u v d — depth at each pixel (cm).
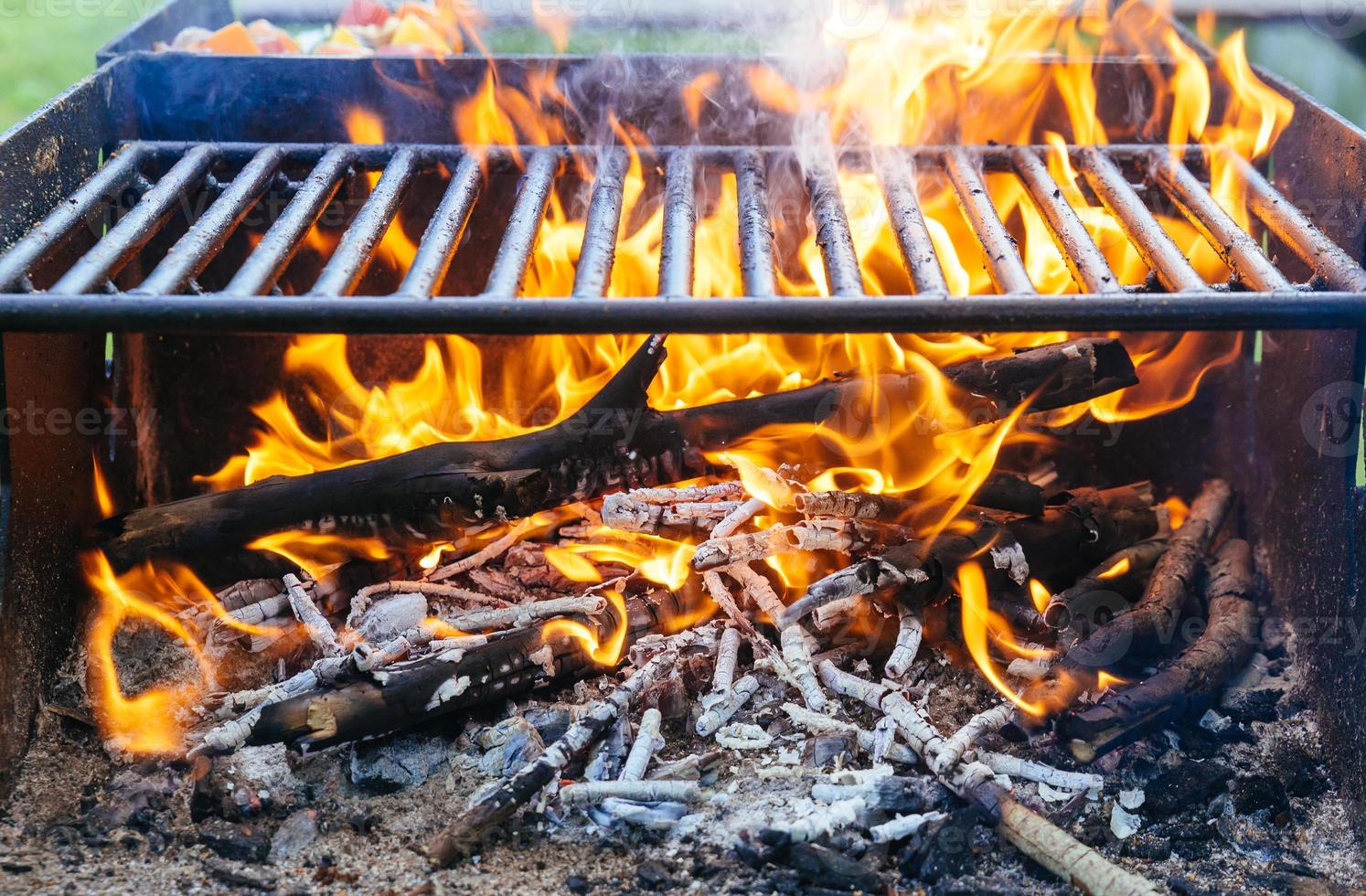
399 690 155
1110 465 216
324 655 170
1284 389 188
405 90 194
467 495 165
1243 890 143
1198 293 136
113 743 159
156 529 173
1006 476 184
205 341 202
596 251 151
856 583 163
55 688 166
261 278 139
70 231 154
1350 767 158
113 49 193
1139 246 159
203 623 175
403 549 176
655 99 194
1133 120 199
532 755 155
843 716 165
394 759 157
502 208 200
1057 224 164
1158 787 155
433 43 233
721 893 137
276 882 138
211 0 247
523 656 163
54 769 157
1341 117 171
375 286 205
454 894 136
